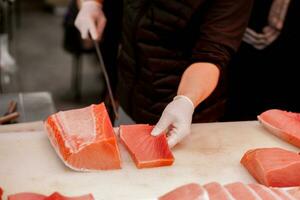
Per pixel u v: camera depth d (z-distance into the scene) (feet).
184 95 5.31
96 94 14.07
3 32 12.19
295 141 5.41
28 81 14.35
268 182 4.66
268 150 4.90
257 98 8.81
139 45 6.46
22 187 4.42
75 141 4.70
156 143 4.98
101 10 7.57
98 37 7.30
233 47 5.72
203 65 5.57
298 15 7.84
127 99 7.01
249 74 8.60
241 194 4.23
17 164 4.71
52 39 18.03
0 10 11.48
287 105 8.80
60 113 5.17
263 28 8.10
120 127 5.24
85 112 5.15
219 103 6.97
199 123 6.13
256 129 5.74
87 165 4.64
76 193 4.39
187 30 6.17
